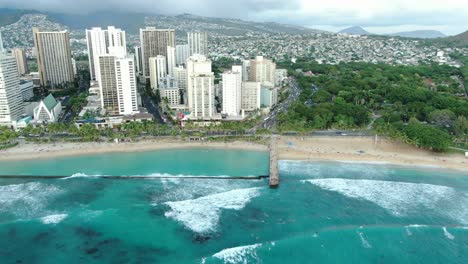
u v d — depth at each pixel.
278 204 177.38
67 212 170.75
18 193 189.00
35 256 141.00
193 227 159.25
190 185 198.38
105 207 175.12
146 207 175.00
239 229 157.50
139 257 140.75
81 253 142.88
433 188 194.50
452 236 152.50
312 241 148.50
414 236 152.25
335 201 180.38
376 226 158.88
